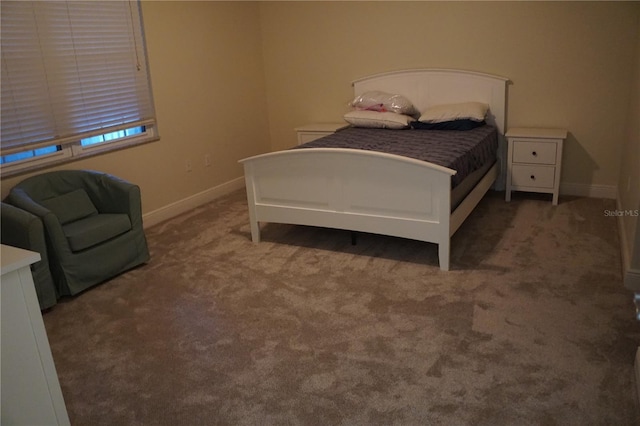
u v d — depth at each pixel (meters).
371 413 2.01
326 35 5.21
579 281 2.99
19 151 3.42
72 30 3.63
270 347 2.49
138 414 2.08
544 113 4.54
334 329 2.61
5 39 3.25
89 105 3.84
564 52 4.32
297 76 5.49
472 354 2.35
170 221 4.46
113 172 4.09
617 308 2.68
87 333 2.71
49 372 1.63
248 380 2.25
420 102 4.93
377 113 4.73
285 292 3.03
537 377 2.17
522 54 4.47
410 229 3.19
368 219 3.30
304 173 3.42
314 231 4.00
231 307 2.89
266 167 3.56
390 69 5.04
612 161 4.41
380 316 2.71
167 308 2.93
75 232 3.08
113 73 3.98
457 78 4.71
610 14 4.09
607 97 4.28
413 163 3.01
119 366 2.41
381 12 4.91
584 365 2.23
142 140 4.29
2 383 1.51
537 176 4.37
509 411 1.98
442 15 4.67
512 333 2.50
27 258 1.48
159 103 4.40
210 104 4.94
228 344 2.54
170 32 4.42
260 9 5.43
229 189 5.30
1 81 3.27
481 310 2.72
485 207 4.39
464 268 3.22
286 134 5.76
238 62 5.23
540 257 3.34
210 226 4.27
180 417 2.05
